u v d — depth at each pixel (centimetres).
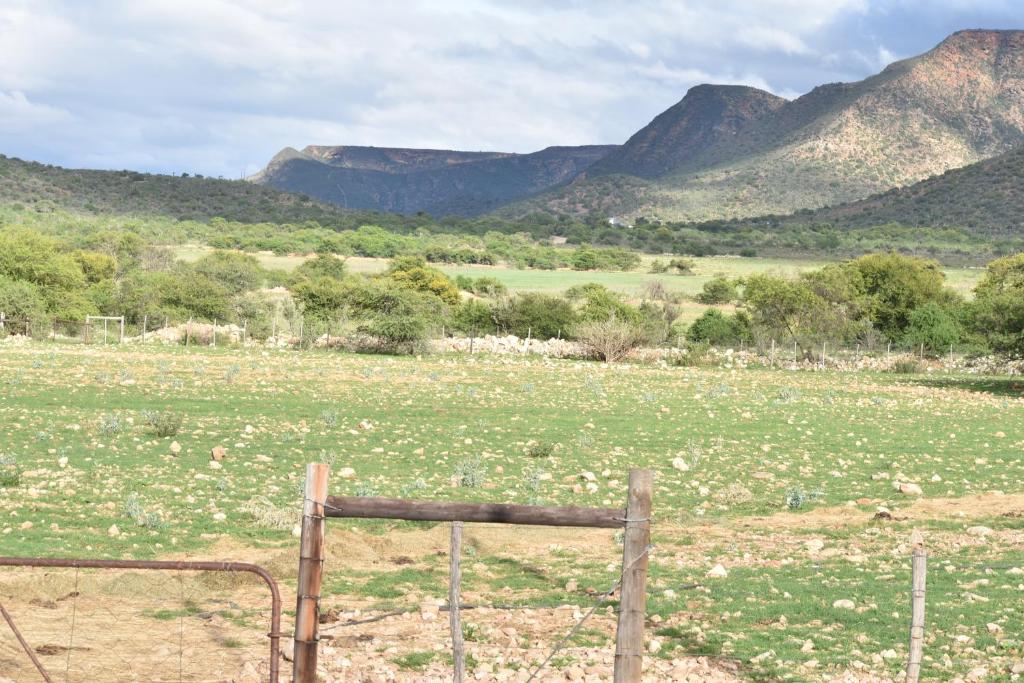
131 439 2895
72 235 16938
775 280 8044
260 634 1272
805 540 1914
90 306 7969
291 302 9125
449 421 3616
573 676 1118
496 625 1346
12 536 1712
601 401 4428
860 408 4447
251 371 5262
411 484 2338
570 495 2298
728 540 1919
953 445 3303
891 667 1163
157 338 7656
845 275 9619
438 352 7381
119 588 1453
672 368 6881
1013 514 2144
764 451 3112
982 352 7356
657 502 2286
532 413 3938
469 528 1948
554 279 17675
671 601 1468
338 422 3488
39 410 3428
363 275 14225
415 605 1444
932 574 1614
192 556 1661
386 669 1136
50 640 1209
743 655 1215
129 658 1151
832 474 2703
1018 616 1362
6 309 7394
